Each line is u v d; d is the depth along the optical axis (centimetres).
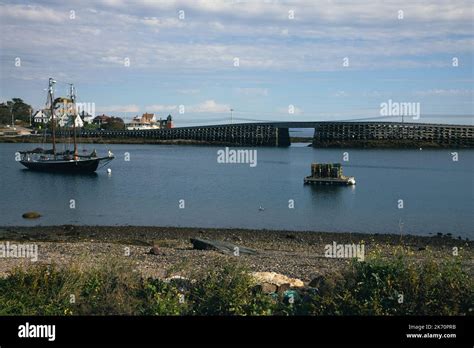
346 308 1064
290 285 1491
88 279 1328
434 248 3359
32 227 4253
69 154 10862
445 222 4869
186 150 19462
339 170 8375
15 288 1301
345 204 6119
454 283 1087
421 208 5812
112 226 4353
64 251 2600
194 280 1402
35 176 9800
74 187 8038
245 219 4947
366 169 11494
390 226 4619
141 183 8612
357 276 1175
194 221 4816
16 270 1426
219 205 5962
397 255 1359
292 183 8556
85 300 1222
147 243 3359
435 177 9731
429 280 1094
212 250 2898
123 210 5556
